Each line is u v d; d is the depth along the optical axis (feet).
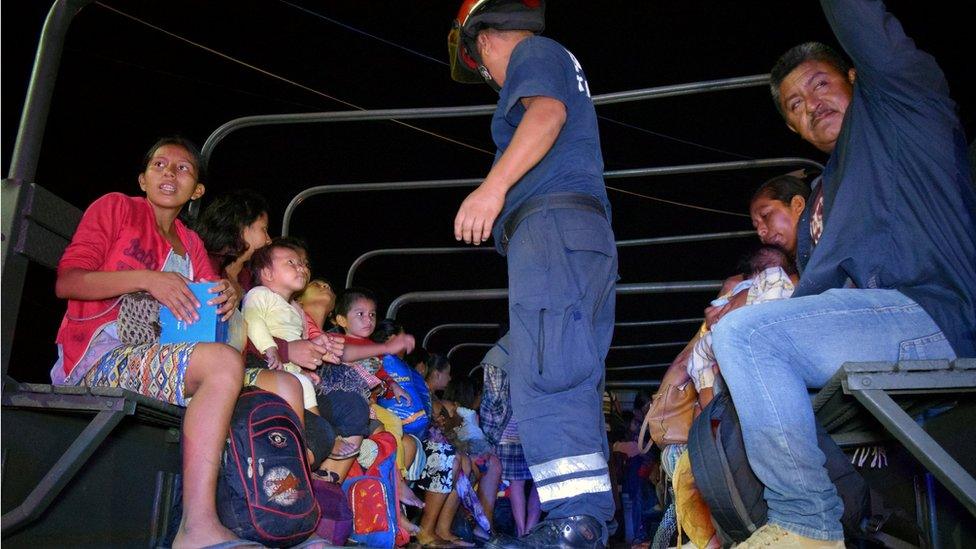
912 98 6.09
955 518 6.51
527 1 7.69
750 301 8.83
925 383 5.08
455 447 18.13
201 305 7.38
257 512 6.45
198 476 6.21
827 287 6.43
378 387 13.38
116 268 7.81
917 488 7.23
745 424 5.57
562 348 6.23
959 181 5.98
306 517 6.68
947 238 5.87
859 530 6.46
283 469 6.64
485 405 19.56
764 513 6.04
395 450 11.18
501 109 7.14
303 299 12.55
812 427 5.48
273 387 8.12
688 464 7.85
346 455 10.03
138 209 8.39
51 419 6.54
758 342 5.64
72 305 7.59
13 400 6.17
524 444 6.32
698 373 8.52
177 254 8.66
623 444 24.64
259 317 9.48
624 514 25.03
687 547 8.81
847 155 6.51
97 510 6.89
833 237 6.38
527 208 6.74
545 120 6.55
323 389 10.40
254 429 6.69
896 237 6.05
